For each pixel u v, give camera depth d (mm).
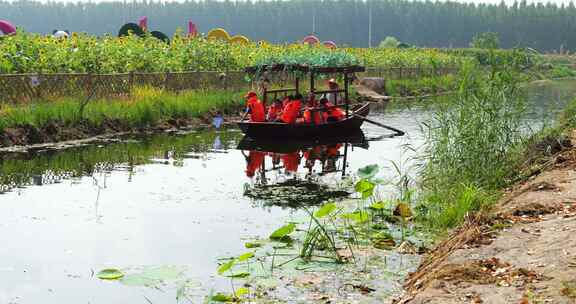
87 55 21469
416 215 9516
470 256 6383
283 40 165250
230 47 29688
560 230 6875
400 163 14398
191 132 19531
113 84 21016
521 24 157750
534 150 11852
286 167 13828
